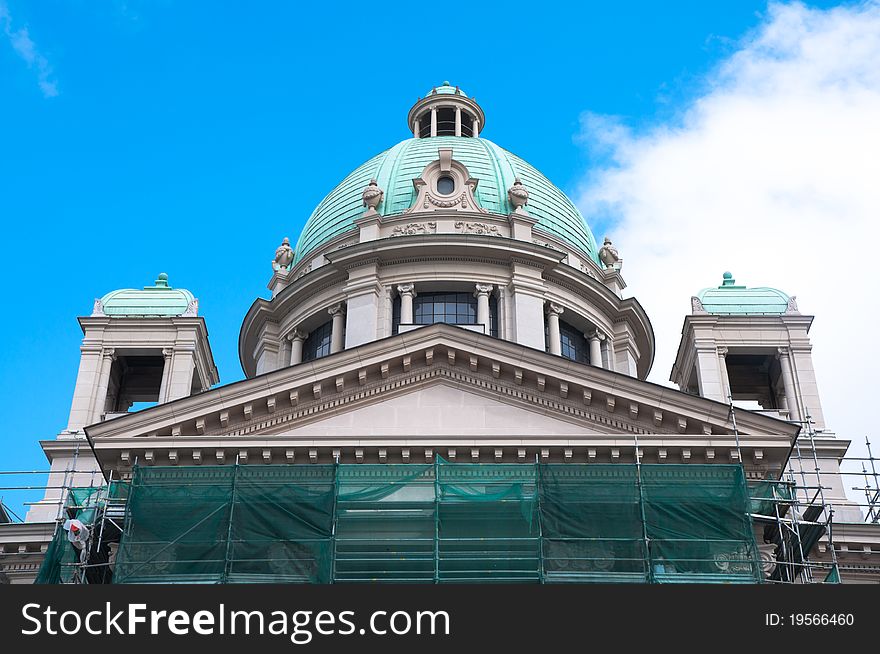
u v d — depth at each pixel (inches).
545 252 2279.8
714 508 1381.6
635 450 1429.6
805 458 1855.3
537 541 1365.7
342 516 1393.9
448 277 2262.6
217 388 1483.8
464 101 2974.9
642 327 2458.2
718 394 1989.4
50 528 1718.8
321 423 1504.7
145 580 1343.5
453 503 1389.0
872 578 1656.0
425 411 1505.9
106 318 2062.0
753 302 2121.1
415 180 2439.7
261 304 2428.6
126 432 1459.2
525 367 1504.7
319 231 2586.1
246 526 1378.0
